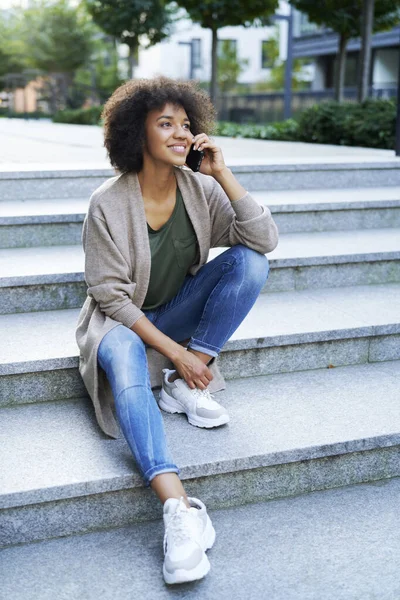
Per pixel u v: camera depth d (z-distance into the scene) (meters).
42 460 2.12
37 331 2.73
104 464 2.11
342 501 2.26
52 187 3.95
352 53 25.53
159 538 2.05
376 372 2.84
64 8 28.62
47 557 1.96
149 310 2.47
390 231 3.98
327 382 2.73
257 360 2.76
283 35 29.77
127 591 1.81
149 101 2.12
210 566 1.92
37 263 3.12
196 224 2.33
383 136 8.05
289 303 3.16
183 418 2.41
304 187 4.52
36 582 1.84
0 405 2.47
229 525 2.12
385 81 24.44
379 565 1.93
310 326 2.84
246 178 4.36
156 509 2.14
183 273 2.41
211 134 2.32
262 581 1.86
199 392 2.35
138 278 2.28
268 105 18.36
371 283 3.51
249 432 2.32
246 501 2.24
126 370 2.05
